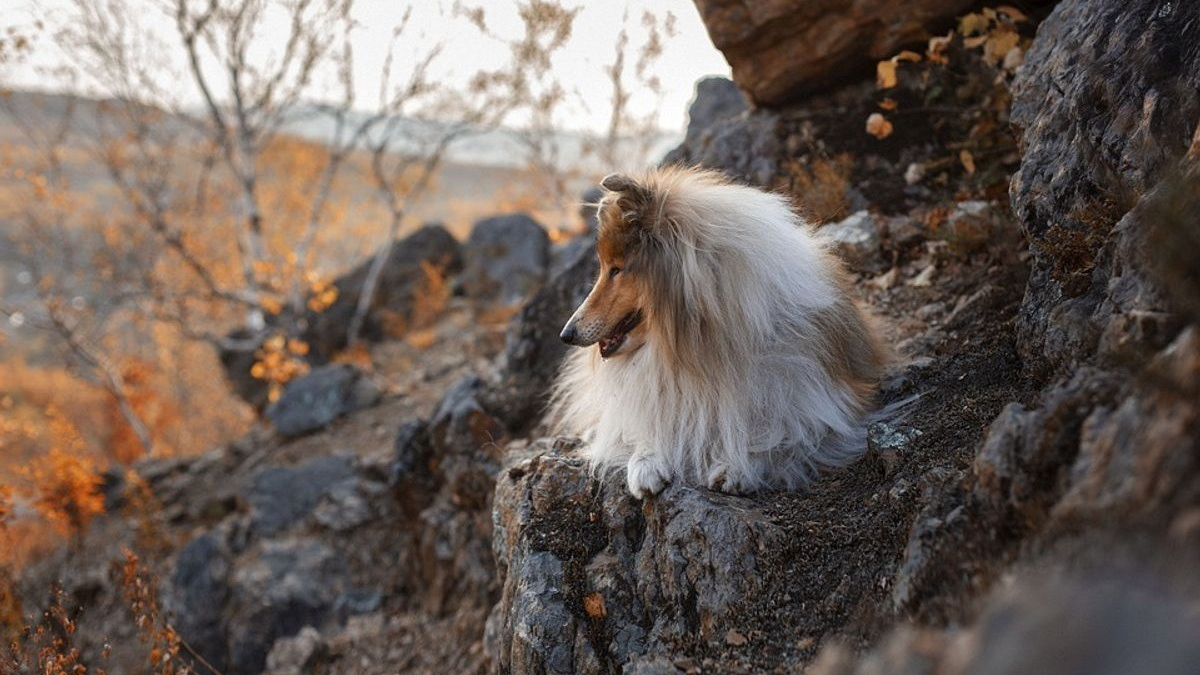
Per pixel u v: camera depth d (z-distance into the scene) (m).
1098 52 4.24
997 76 6.43
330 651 6.92
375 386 10.44
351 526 8.12
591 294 4.21
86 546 9.20
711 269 3.98
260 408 12.71
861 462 4.04
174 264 17.30
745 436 4.02
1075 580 2.10
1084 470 2.50
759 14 6.92
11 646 5.81
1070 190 4.05
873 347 4.64
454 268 13.81
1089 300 3.57
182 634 7.57
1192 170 3.15
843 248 6.12
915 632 2.54
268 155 19.36
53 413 9.96
